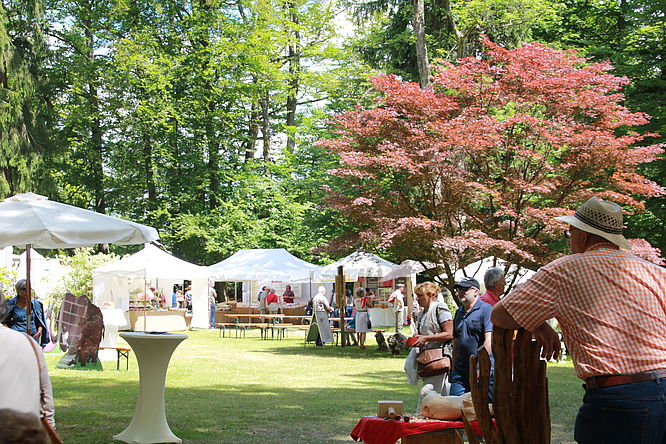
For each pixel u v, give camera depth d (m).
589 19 33.69
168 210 39.88
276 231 41.28
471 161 19.91
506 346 3.98
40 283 25.38
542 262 18.94
